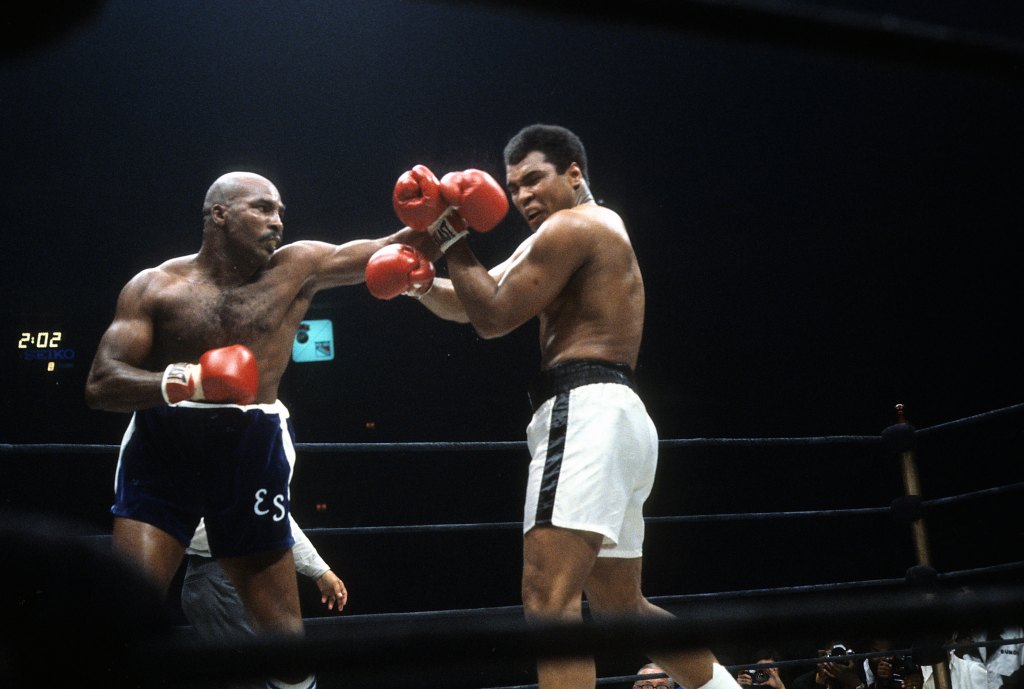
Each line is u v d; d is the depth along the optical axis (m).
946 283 7.95
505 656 0.53
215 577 2.87
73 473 7.65
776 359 8.37
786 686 4.77
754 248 8.45
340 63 7.73
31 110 7.68
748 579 7.93
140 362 2.44
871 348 8.16
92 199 8.13
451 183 2.37
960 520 7.54
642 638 0.55
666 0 0.58
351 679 0.56
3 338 7.86
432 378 8.51
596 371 2.24
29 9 0.45
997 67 0.68
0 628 0.37
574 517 2.11
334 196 8.38
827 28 0.62
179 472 2.44
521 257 2.35
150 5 7.25
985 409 7.69
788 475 8.13
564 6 0.56
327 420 8.30
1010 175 7.55
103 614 0.38
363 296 8.54
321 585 3.03
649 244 8.54
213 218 2.60
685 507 8.20
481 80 7.84
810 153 7.98
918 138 7.63
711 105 7.79
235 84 7.77
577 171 2.50
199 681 0.48
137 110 7.81
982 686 4.12
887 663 3.99
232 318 2.55
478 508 8.20
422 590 7.90
